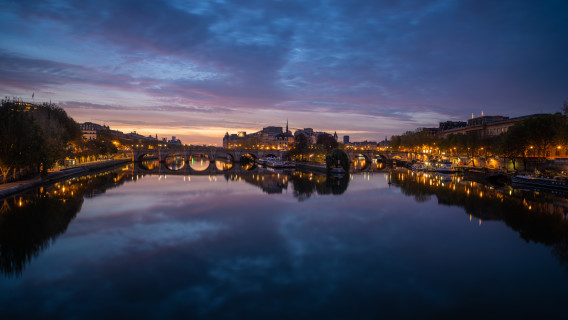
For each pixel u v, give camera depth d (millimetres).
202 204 58656
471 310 23500
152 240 37969
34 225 44031
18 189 68938
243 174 120438
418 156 182500
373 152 199625
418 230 42094
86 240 38000
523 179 81938
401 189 78000
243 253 33938
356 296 25344
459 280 27953
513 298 25094
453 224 44844
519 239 38406
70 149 119438
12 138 66375
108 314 23000
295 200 62875
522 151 94312
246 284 27234
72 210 53062
